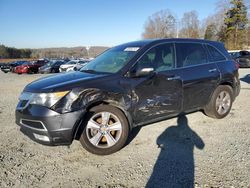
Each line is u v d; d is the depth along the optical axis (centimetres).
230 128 500
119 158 383
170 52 474
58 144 366
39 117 357
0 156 399
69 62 2698
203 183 307
